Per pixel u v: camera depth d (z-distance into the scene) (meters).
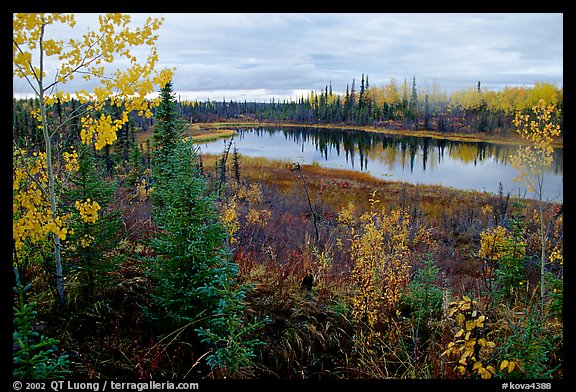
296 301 5.59
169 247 4.43
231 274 4.15
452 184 35.06
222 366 3.82
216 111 128.62
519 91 25.61
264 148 64.62
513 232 6.91
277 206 23.14
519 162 6.41
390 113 103.56
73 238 4.48
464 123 80.00
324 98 128.88
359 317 5.16
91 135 4.10
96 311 4.47
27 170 3.94
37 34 3.90
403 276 6.19
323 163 48.59
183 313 4.38
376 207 25.58
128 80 4.09
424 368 4.19
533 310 4.11
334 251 8.97
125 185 11.31
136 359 3.91
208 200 4.59
